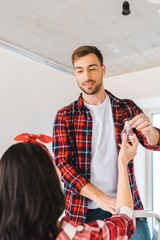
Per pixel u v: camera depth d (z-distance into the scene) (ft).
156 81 9.93
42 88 9.22
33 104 8.82
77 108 4.42
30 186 2.10
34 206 2.08
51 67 9.68
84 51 4.13
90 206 4.09
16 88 8.30
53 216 2.16
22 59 8.59
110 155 4.19
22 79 8.52
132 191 4.25
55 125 4.42
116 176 4.19
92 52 4.16
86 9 6.21
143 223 4.19
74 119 4.34
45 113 9.25
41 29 7.35
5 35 7.80
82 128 4.28
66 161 4.12
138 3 5.88
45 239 2.11
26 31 7.50
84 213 4.02
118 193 2.53
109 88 11.25
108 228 2.19
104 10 6.22
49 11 6.38
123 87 10.82
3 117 7.82
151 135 3.93
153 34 7.38
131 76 10.63
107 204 3.33
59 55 9.14
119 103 4.50
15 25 7.20
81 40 7.93
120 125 4.33
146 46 8.20
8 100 8.02
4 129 7.82
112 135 4.27
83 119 4.32
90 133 4.25
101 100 4.37
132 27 7.02
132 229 2.38
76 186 3.74
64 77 10.21
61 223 2.26
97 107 4.35
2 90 7.88
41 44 8.30
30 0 5.96
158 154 11.81
